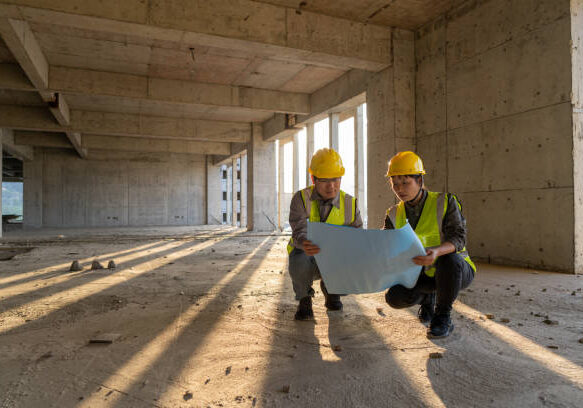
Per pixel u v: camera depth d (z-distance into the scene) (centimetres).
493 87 714
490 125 720
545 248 623
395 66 890
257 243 1140
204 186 2784
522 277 549
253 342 281
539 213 632
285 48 802
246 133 1833
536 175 638
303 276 316
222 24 745
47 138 2006
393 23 874
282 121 1620
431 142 858
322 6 803
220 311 369
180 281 526
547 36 621
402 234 219
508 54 686
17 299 422
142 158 2652
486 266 668
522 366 233
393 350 261
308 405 191
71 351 268
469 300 404
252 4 769
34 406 192
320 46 824
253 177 1817
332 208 307
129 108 1573
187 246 1052
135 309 379
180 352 264
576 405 187
